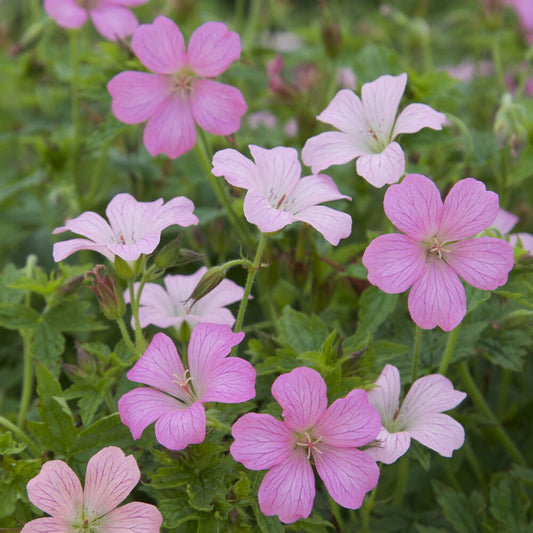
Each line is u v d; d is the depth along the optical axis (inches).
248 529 15.3
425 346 17.2
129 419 14.7
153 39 16.5
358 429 14.7
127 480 14.8
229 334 15.1
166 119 17.0
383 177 15.7
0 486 15.5
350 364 16.0
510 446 18.1
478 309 17.5
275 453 14.6
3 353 19.8
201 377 15.1
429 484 18.1
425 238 15.1
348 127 16.6
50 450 15.6
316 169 16.2
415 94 18.7
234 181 15.4
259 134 19.9
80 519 14.9
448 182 17.7
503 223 17.7
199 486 15.4
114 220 15.8
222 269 15.7
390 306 16.8
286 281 18.9
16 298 17.8
